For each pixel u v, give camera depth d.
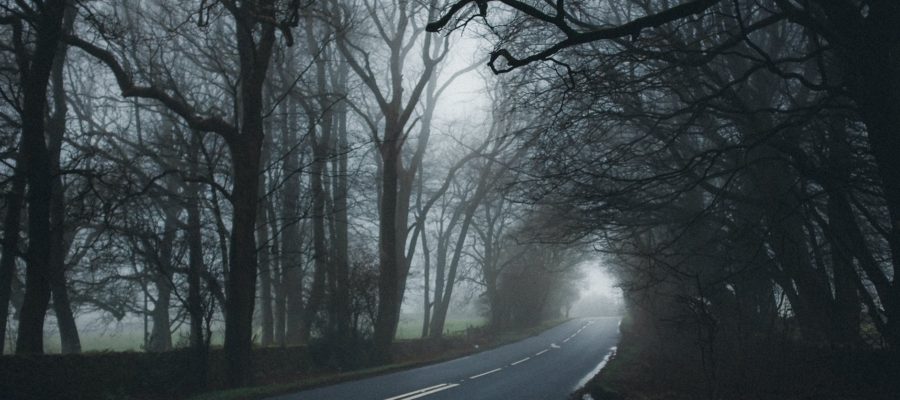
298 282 30.58
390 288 26.52
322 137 30.16
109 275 27.45
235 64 27.59
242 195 18.75
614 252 17.17
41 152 15.81
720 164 16.12
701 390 12.38
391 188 27.62
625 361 21.67
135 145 24.22
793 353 12.44
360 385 17.20
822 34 9.98
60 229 17.83
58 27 16.08
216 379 18.36
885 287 11.75
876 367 10.55
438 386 16.64
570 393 14.84
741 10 15.36
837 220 14.22
